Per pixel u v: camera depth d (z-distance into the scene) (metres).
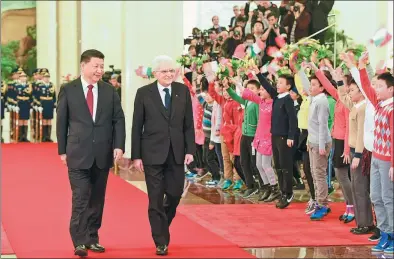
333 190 9.54
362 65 6.76
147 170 6.42
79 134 6.34
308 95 8.68
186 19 16.64
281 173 8.93
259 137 9.34
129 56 15.59
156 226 6.37
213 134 10.83
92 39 20.27
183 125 6.54
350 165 7.51
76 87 6.45
